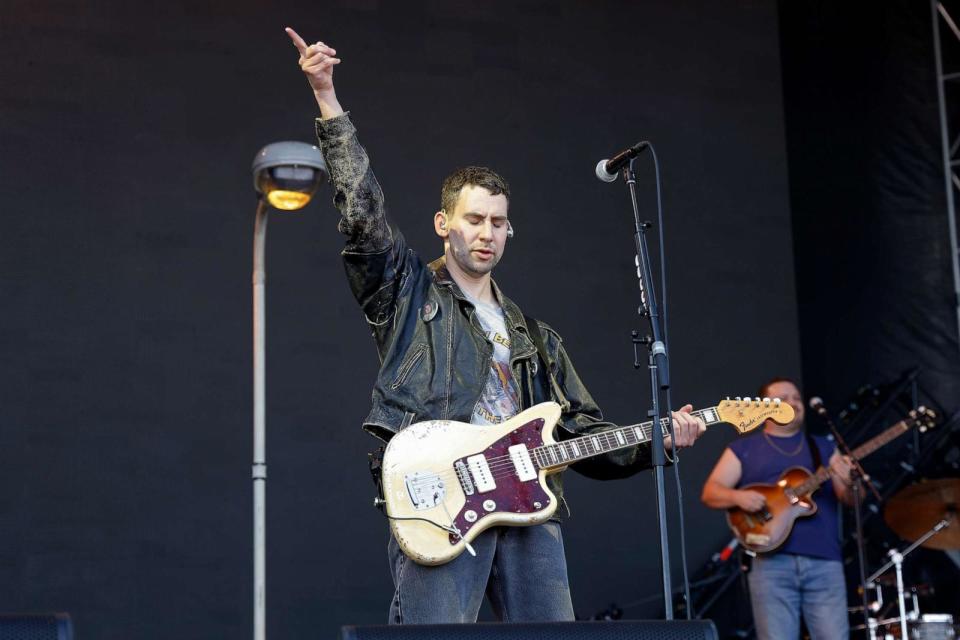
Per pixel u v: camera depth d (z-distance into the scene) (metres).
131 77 10.20
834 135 11.88
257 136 10.45
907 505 9.15
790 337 11.70
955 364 11.12
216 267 10.14
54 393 9.57
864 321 11.45
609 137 11.58
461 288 4.39
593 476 4.57
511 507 4.04
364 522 10.20
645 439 4.41
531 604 4.10
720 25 12.16
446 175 10.99
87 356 9.70
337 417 10.28
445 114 11.09
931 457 10.89
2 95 9.85
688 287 11.48
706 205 11.72
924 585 10.05
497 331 4.36
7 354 9.50
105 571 9.45
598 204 11.40
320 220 10.52
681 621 2.98
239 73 10.50
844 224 11.70
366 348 10.46
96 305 9.78
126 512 9.59
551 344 4.53
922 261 11.34
